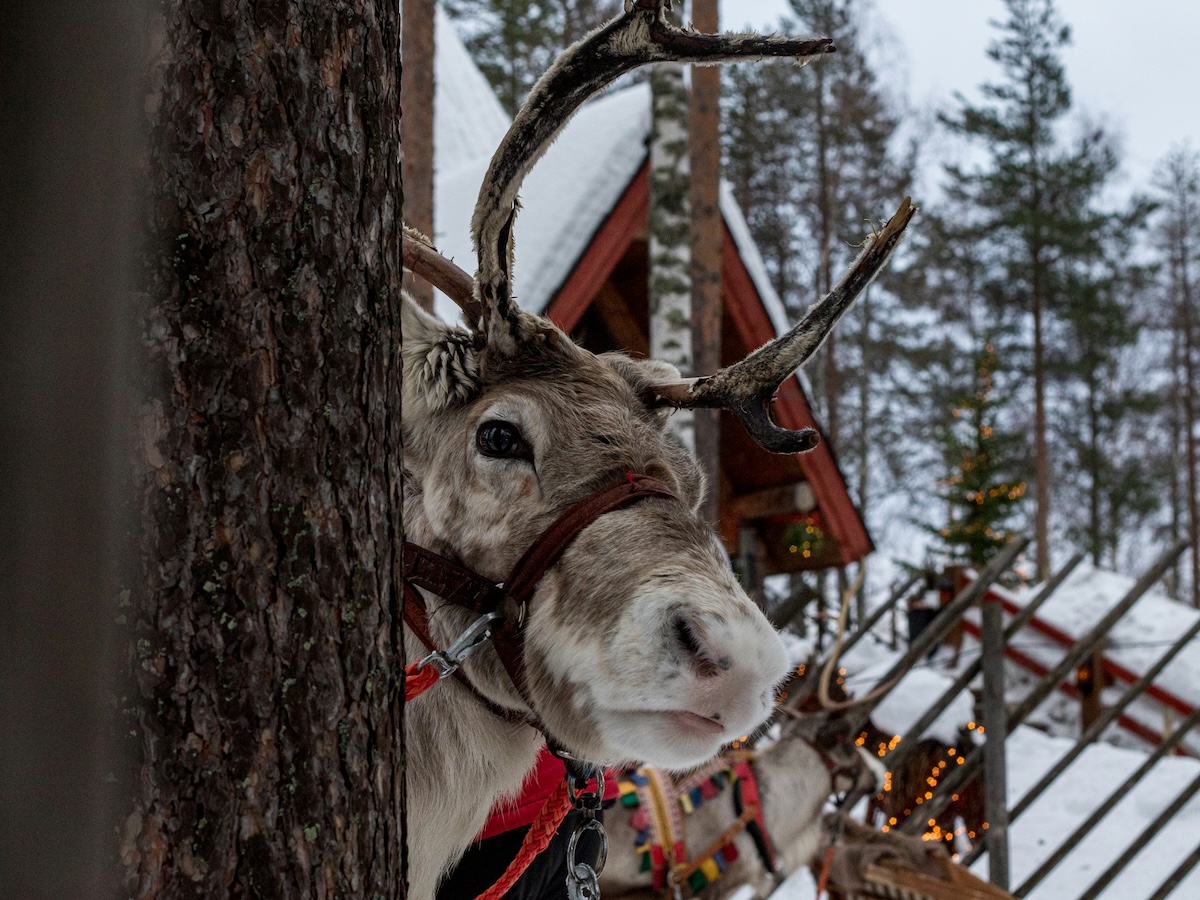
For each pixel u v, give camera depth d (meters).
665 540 1.90
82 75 0.91
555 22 25.86
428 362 2.18
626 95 9.22
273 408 1.32
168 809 1.23
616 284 9.88
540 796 2.43
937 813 7.30
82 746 0.92
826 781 5.35
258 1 1.32
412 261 2.23
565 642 1.89
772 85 30.05
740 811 4.84
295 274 1.33
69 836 0.92
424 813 2.19
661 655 1.75
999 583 14.45
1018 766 10.88
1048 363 28.92
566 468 2.04
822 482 10.33
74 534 0.92
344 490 1.38
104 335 0.94
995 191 29.16
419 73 6.65
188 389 1.27
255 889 1.26
